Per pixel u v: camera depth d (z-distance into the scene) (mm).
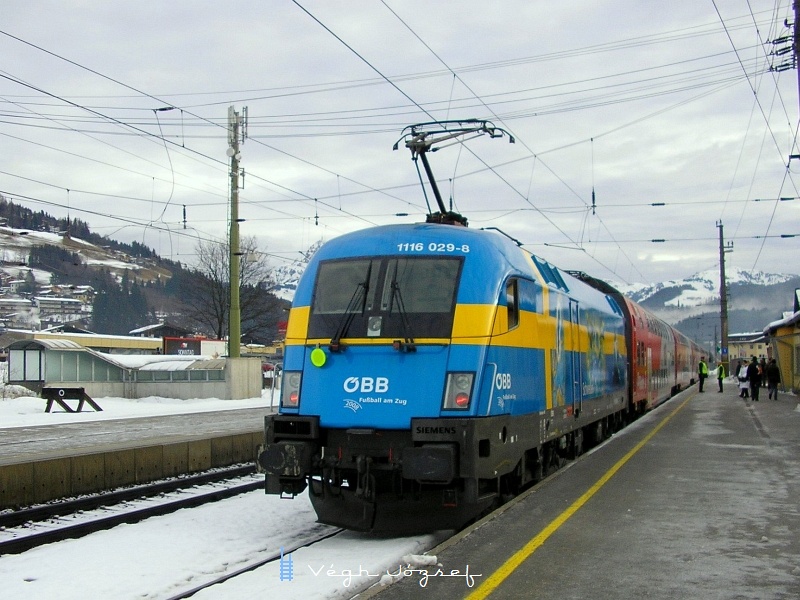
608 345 18469
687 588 6750
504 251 10188
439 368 8961
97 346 57500
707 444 17078
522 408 10336
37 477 11359
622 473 13000
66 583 7297
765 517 9539
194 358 39312
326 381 9266
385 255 9734
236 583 7098
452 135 15734
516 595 6594
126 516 10711
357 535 9391
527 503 10438
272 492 9211
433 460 8430
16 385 37125
